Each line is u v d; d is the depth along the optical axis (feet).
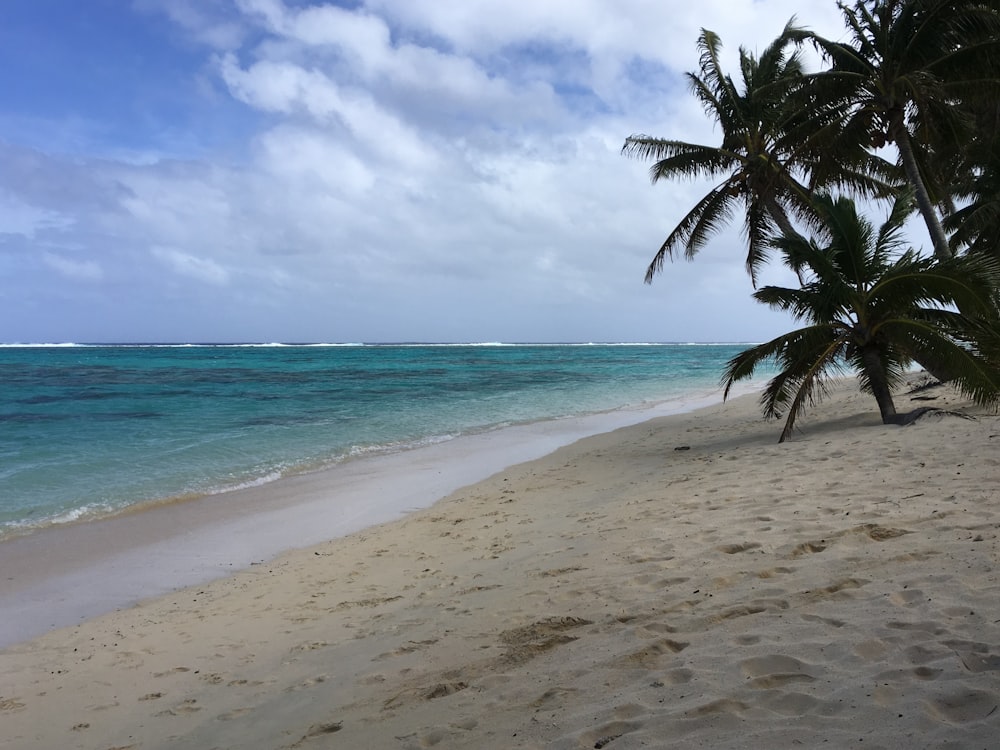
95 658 16.96
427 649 14.35
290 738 11.21
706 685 9.88
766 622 12.14
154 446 53.26
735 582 14.98
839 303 39.88
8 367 198.59
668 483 29.86
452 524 28.30
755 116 73.26
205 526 30.55
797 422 50.01
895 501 19.92
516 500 32.17
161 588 22.97
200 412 78.02
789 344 40.19
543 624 14.29
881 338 40.47
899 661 9.72
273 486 38.91
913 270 37.60
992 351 35.60
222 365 222.89
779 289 42.14
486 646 13.80
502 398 97.81
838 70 57.47
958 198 86.07
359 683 13.15
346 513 32.53
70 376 154.10
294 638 16.92
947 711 8.10
